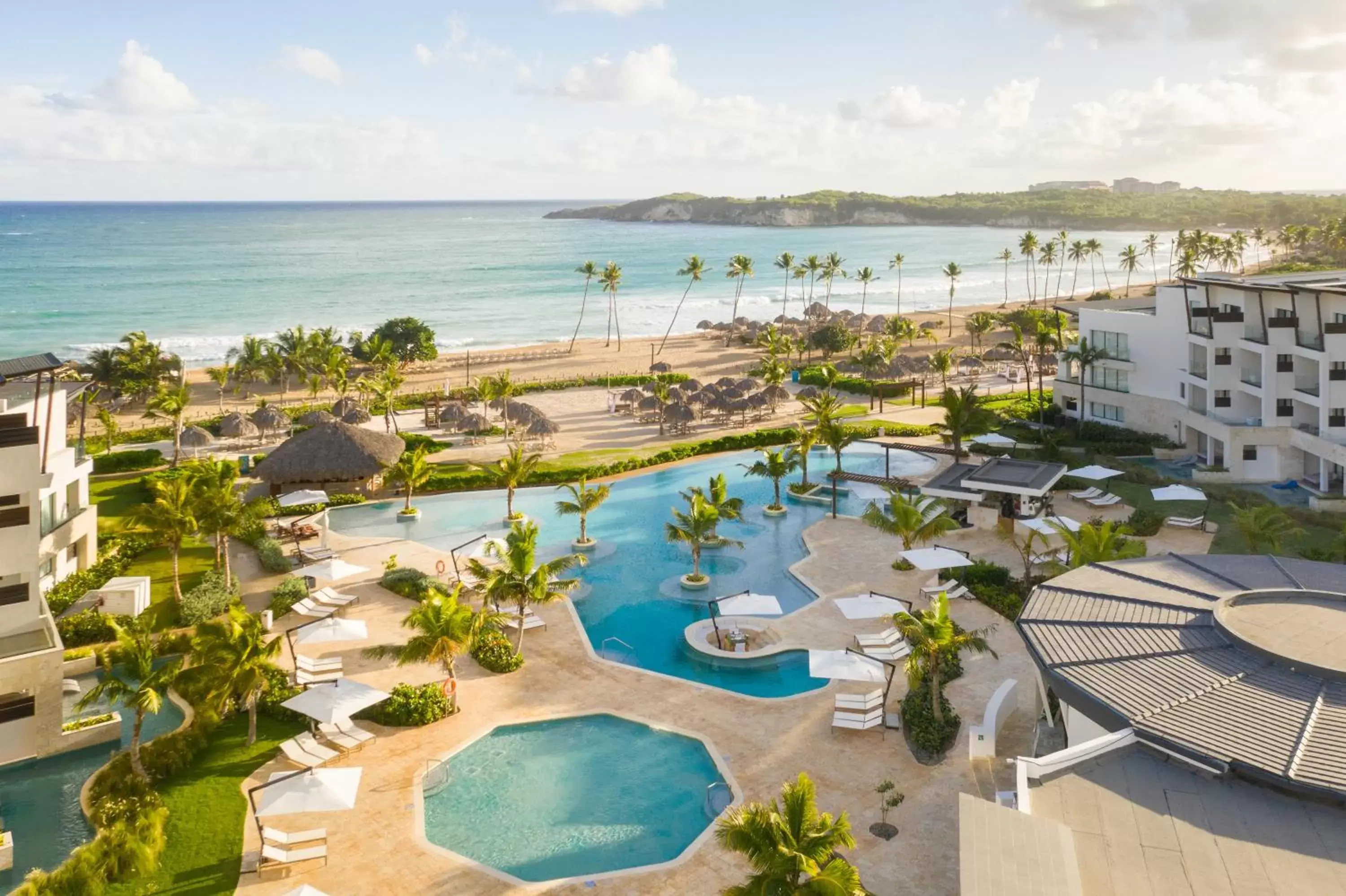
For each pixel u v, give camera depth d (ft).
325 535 169.17
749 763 98.22
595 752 102.68
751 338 463.01
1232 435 203.92
